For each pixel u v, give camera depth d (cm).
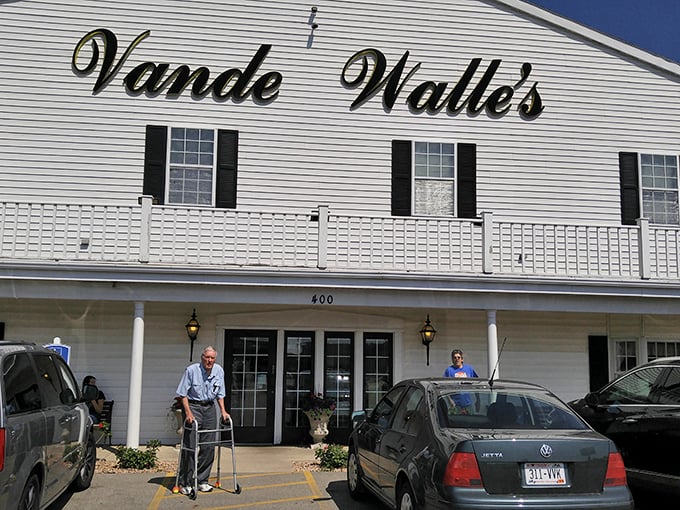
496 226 1312
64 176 1259
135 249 1212
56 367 752
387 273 1159
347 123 1341
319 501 820
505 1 1406
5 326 1262
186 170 1288
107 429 1194
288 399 1316
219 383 875
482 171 1370
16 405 593
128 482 916
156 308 1303
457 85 1375
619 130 1420
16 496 565
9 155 1250
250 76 1323
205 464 866
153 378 1284
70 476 755
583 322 1429
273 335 1330
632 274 1297
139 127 1288
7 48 1270
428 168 1354
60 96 1275
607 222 1389
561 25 1418
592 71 1425
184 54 1314
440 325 1380
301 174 1318
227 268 1127
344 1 1366
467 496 534
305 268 1152
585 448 562
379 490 711
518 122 1391
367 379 1345
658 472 739
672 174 1426
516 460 548
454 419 616
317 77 1343
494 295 1200
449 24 1391
